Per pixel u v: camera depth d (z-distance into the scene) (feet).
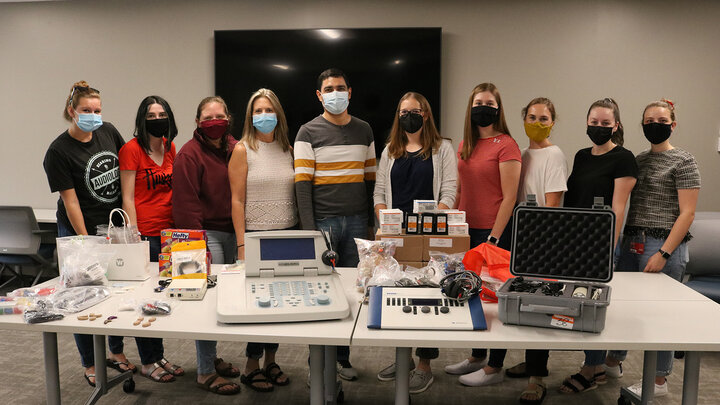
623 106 15.24
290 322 5.88
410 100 9.13
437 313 5.88
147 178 9.05
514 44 15.30
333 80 9.06
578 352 10.95
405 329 5.73
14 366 10.23
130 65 16.47
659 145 8.54
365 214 9.61
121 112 16.66
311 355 6.11
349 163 9.29
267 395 9.11
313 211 9.38
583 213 6.02
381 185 9.60
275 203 9.09
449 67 15.56
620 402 8.66
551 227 6.12
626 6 14.93
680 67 14.97
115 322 5.90
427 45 15.37
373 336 5.53
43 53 16.75
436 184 9.34
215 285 7.20
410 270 7.14
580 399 9.01
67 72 16.72
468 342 5.46
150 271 7.86
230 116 9.37
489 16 15.28
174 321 5.93
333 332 5.63
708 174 15.19
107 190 8.96
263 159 9.05
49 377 6.63
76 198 8.65
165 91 16.42
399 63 15.51
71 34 16.58
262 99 8.93
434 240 7.42
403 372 5.95
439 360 10.61
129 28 16.35
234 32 15.88
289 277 6.45
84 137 8.77
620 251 9.03
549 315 5.71
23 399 8.98
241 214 9.04
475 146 9.50
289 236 6.59
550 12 15.12
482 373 9.48
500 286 6.44
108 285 7.18
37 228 13.96
